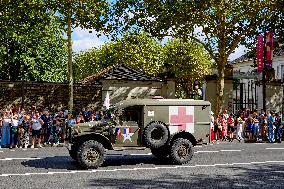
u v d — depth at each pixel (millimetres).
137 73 28797
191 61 45281
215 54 26750
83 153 11688
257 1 24047
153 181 9922
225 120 22844
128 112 12320
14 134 17859
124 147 12188
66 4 21516
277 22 27062
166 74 28547
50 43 35062
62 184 9492
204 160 13688
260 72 27750
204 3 24375
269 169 11961
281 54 46594
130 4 24812
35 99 25219
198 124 12992
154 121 12367
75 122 19312
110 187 9164
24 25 30500
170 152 12594
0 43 32281
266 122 23500
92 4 21938
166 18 24750
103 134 12078
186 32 25594
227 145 19219
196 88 45906
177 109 12719
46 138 19203
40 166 12266
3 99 24469
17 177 10391
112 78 27125
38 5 22797
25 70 35531
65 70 37875
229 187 9344
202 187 9281
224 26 25375
